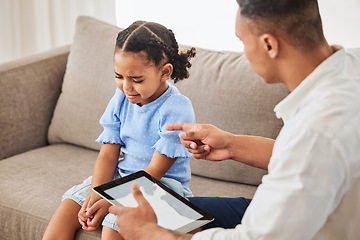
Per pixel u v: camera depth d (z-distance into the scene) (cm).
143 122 153
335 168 92
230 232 102
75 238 148
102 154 160
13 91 198
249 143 136
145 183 133
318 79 102
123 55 137
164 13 255
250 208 100
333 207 99
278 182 95
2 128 195
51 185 171
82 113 198
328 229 103
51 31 279
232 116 172
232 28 244
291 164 94
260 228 96
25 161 189
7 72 198
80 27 207
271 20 100
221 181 179
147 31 140
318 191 93
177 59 149
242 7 104
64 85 206
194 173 181
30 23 279
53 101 213
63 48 222
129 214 114
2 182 172
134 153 156
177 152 146
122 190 128
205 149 136
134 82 140
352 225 101
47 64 211
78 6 268
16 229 160
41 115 209
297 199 93
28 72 204
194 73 182
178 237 109
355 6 213
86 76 198
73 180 175
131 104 156
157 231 111
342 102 95
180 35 255
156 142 150
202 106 177
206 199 138
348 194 99
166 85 154
